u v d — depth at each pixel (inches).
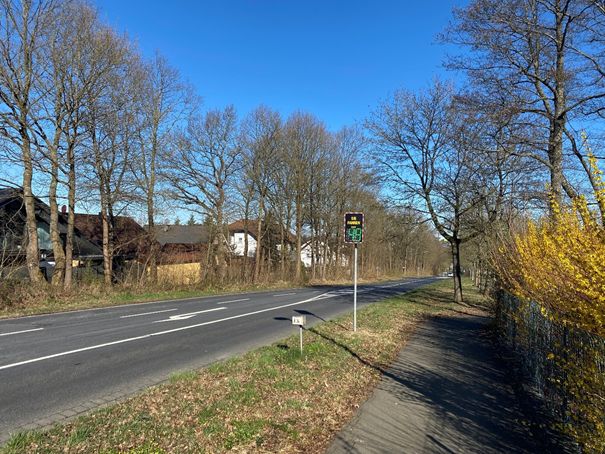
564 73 476.1
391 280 2516.0
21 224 902.4
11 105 733.3
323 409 227.3
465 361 346.9
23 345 372.5
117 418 197.9
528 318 296.7
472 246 1230.9
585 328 164.7
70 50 766.5
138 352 351.9
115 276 958.4
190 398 228.7
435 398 249.8
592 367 158.2
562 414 202.4
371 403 239.9
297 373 286.7
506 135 515.8
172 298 868.6
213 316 589.6
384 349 386.0
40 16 732.0
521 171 601.9
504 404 239.9
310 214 1849.2
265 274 1520.7
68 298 724.7
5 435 181.0
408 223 963.3
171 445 171.5
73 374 281.7
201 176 1370.6
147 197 1098.1
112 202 917.8
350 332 457.7
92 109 805.2
